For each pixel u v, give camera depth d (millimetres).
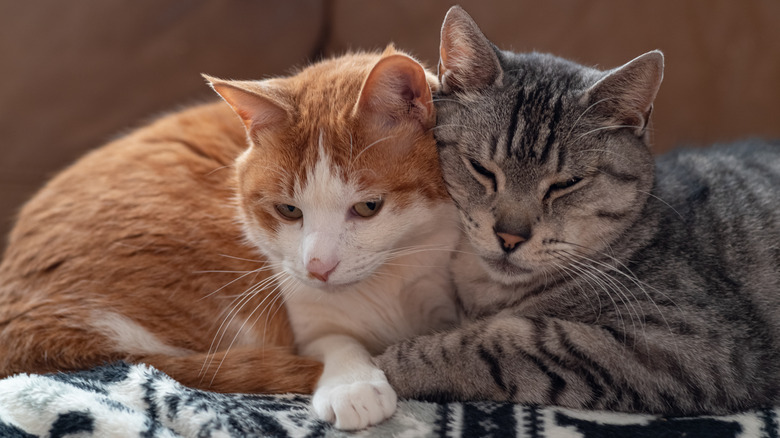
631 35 2100
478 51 1479
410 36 2227
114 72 2209
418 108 1457
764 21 2029
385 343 1668
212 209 1630
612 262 1480
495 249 1417
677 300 1411
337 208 1406
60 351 1441
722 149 1873
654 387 1332
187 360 1445
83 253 1527
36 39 2182
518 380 1341
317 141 1417
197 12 2230
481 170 1441
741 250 1519
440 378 1370
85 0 2189
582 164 1399
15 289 1531
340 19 2314
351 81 1535
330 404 1272
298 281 1540
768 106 2057
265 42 2279
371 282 1581
